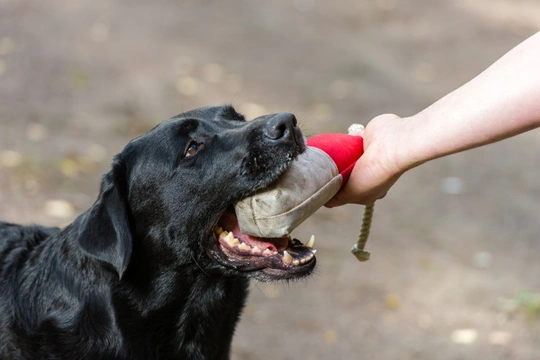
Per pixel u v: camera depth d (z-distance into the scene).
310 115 11.95
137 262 4.26
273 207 3.79
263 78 13.59
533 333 6.62
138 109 11.22
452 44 16.91
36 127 9.88
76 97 11.25
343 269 7.56
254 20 17.34
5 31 13.71
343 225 8.59
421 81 14.48
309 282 7.28
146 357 4.32
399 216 9.00
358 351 6.25
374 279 7.43
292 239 4.13
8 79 11.49
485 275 7.67
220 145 4.09
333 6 19.25
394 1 20.00
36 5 15.54
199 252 4.21
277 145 3.83
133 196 4.26
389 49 16.31
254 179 3.88
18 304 4.40
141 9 16.69
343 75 14.36
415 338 6.49
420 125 3.56
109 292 4.21
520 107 3.22
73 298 4.26
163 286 4.29
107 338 4.23
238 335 6.31
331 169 3.79
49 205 7.72
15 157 8.75
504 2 20.58
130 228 4.20
